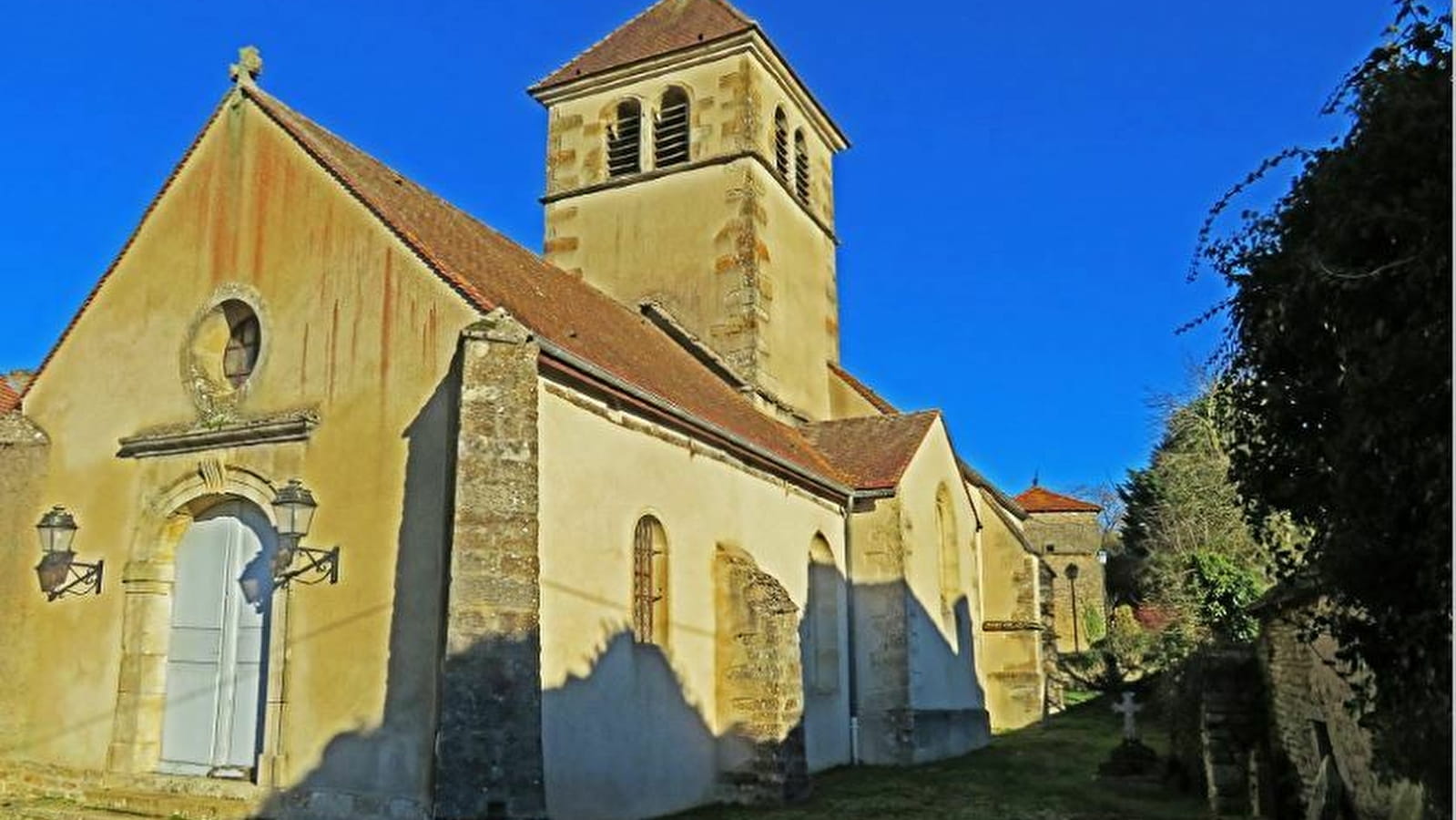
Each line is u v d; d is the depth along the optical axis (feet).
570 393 42.63
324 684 39.63
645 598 46.44
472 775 33.81
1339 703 33.71
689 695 48.11
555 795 38.81
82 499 47.65
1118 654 104.53
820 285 86.28
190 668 44.39
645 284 76.69
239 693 42.98
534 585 36.50
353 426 41.86
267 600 43.45
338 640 39.78
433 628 37.83
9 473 48.60
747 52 77.10
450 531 37.45
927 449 72.49
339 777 38.40
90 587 46.21
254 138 47.65
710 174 76.54
